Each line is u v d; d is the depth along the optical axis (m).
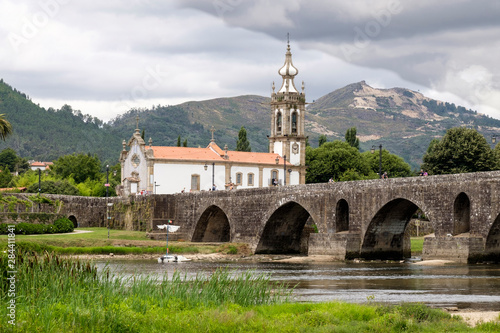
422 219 197.38
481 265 106.81
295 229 152.38
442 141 199.50
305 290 85.38
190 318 59.75
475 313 67.38
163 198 175.38
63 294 63.97
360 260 126.19
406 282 92.06
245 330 57.66
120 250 141.12
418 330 57.84
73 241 145.25
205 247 148.00
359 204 126.81
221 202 159.12
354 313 63.38
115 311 59.06
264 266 119.69
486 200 107.31
